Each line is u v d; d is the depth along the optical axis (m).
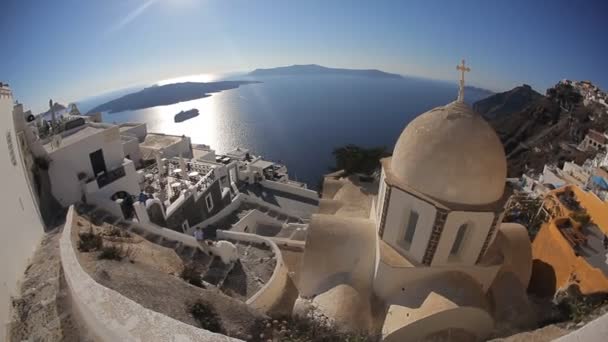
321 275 14.64
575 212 21.84
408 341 11.58
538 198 27.97
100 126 20.45
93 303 8.29
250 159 45.00
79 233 13.47
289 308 15.27
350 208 20.08
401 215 12.95
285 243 20.45
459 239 12.86
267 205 29.19
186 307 10.45
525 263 15.29
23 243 12.33
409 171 12.24
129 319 7.64
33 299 10.53
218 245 16.75
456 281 12.39
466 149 11.18
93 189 18.11
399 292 12.98
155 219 18.50
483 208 11.33
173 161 27.91
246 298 15.02
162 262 13.97
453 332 11.77
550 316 13.08
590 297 14.02
